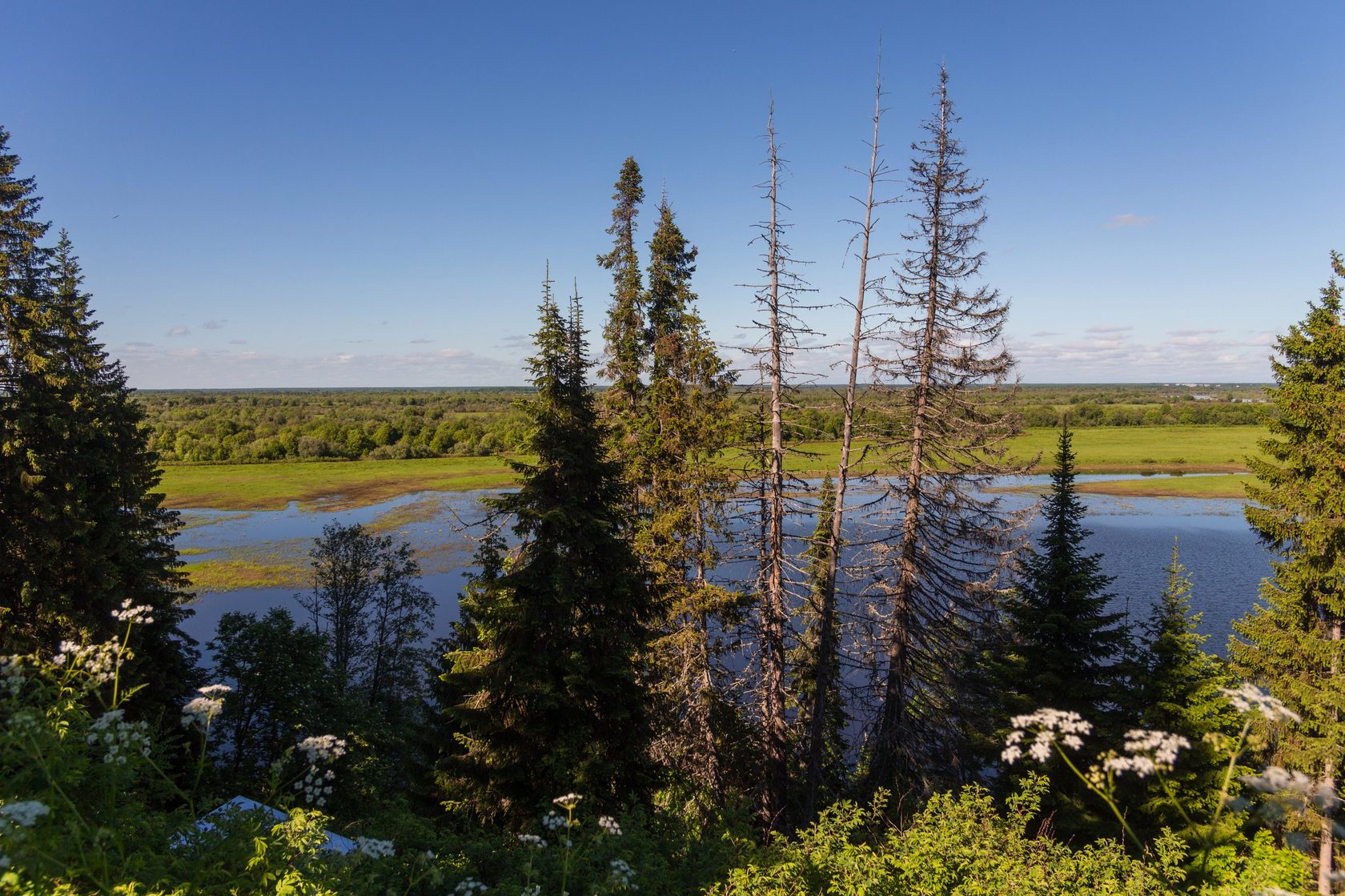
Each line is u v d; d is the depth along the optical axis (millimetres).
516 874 7113
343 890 5137
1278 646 15125
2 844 3662
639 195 20172
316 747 5555
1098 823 13523
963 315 15781
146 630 18250
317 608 38594
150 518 21156
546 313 12789
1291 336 15281
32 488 16438
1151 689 15141
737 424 18453
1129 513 65938
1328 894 5168
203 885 4602
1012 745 4781
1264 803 4344
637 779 12375
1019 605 16359
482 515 67562
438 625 40938
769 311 16047
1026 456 86375
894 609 16672
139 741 5078
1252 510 15789
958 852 8508
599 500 13023
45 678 5391
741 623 17406
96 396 19812
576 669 11523
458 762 11883
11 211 17844
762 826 15188
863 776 17969
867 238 15953
